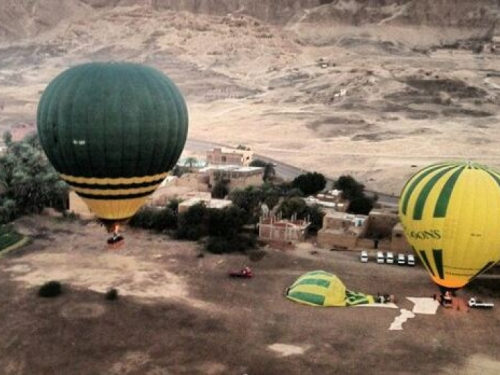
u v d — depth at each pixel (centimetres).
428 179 5097
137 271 5856
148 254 6322
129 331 4653
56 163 5072
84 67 4956
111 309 5009
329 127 14775
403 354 4447
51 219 7425
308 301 5222
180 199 7519
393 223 7012
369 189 9688
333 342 4591
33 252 6325
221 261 6172
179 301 5206
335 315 5044
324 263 6194
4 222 7206
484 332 4819
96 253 6319
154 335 4603
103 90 4788
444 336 4734
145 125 4838
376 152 12406
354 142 13400
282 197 8150
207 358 4309
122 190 5041
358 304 5256
